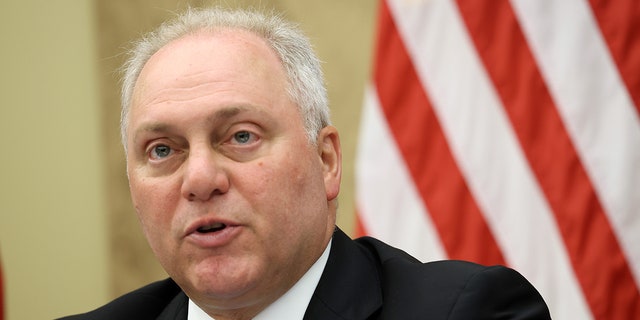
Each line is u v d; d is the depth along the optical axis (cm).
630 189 457
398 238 493
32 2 681
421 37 496
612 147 460
